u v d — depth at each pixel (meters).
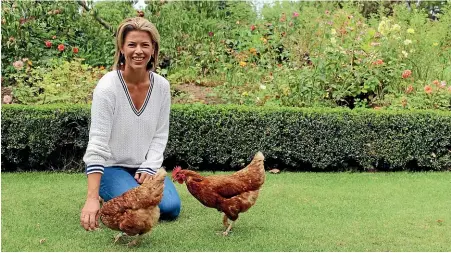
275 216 5.20
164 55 10.51
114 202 4.12
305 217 5.19
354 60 9.25
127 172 4.88
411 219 5.19
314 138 7.54
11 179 6.66
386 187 6.61
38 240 4.35
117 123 4.66
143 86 4.69
